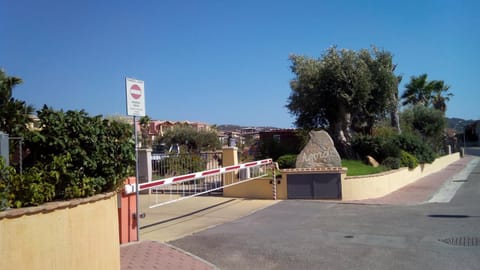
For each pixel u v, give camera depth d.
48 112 4.68
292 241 8.66
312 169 15.23
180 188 15.75
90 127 4.85
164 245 8.17
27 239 3.83
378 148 22.17
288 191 15.22
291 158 18.33
